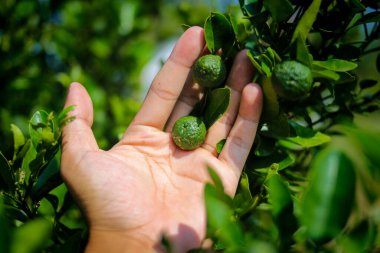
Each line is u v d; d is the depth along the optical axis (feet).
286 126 0.85
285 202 0.55
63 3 1.65
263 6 0.85
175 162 0.93
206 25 0.87
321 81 0.82
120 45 1.78
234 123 0.91
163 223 0.80
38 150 0.84
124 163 0.87
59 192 0.96
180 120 0.91
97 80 1.77
